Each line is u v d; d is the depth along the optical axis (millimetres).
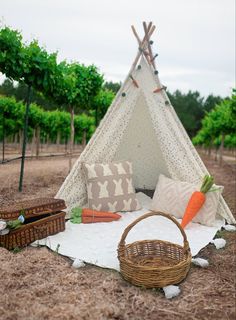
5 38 5059
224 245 3982
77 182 4934
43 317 2377
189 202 4477
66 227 4371
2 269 3045
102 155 5168
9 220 3555
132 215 4949
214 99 67750
